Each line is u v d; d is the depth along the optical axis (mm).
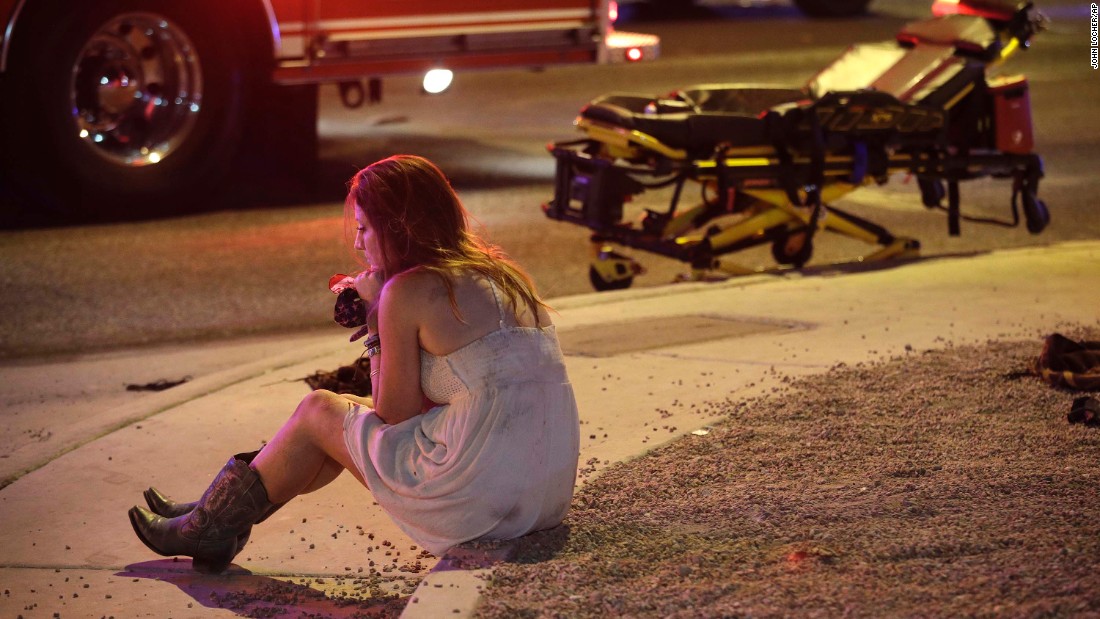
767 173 19562
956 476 10867
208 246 24516
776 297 18562
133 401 15375
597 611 8523
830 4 62031
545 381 9438
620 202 19812
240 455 10156
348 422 9617
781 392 13836
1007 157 21703
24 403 15898
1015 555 9039
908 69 21906
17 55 25766
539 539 9680
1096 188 28562
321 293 21281
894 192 29031
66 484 12125
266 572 10180
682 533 9945
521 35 29359
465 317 9188
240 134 28438
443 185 9422
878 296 18422
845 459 11531
